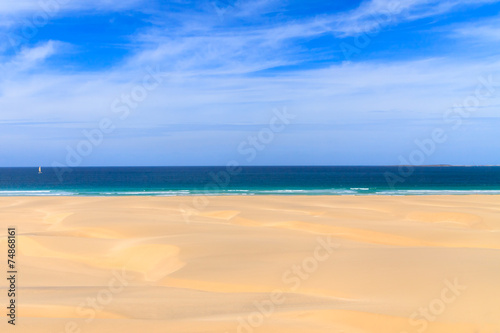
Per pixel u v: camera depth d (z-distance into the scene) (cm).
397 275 1120
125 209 2878
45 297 1046
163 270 1403
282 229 2064
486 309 832
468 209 2809
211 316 877
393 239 1880
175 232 1953
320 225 2131
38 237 1797
